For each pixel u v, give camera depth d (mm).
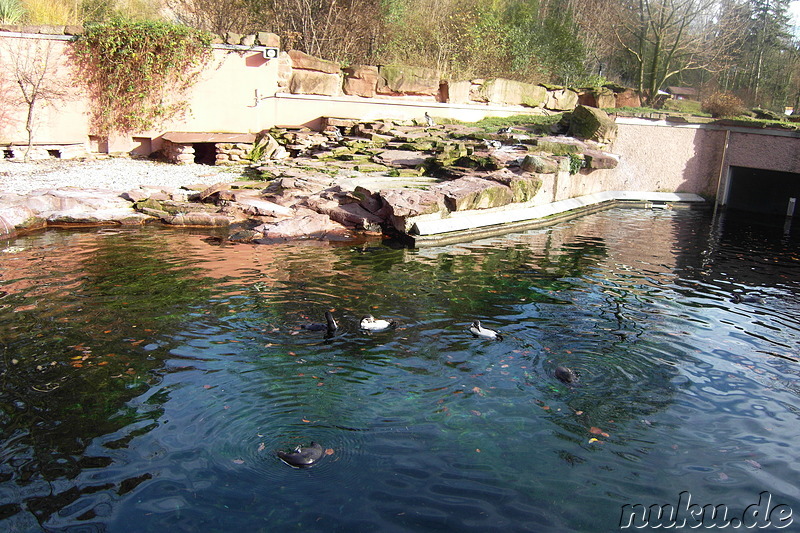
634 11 33375
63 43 16781
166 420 5324
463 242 12703
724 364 7031
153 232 11938
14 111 16344
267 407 5602
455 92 22312
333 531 4109
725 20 32219
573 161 16828
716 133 20359
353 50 23641
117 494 4391
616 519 4336
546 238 13633
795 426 5707
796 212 19094
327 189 14320
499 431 5387
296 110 19812
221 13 22078
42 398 5613
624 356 7098
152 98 18016
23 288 8477
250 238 11711
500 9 29125
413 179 15406
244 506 4320
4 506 4215
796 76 42719
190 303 8133
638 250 12883
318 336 7223
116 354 6543
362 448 5051
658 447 5273
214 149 19031
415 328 7613
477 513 4336
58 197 12578
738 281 10758
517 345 7238
